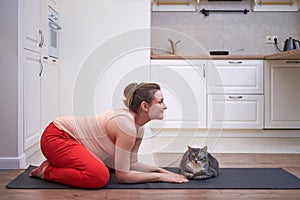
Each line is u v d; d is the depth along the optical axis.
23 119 2.76
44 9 3.43
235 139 4.10
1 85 2.62
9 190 2.00
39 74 3.25
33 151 3.18
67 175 2.04
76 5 4.13
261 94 4.21
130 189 2.01
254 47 4.71
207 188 2.03
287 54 3.45
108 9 4.12
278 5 4.67
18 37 2.64
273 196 1.88
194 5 4.69
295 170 2.50
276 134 4.29
